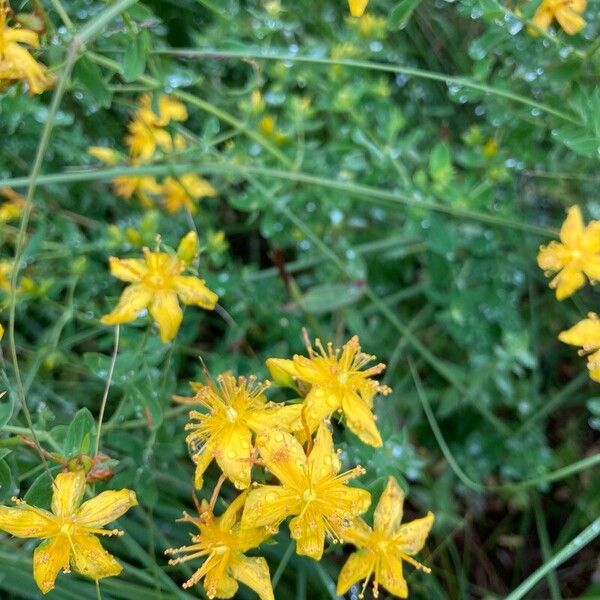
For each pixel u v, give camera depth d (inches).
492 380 9.1
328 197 8.7
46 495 5.7
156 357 6.7
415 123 10.1
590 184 8.7
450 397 8.7
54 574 5.4
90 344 9.8
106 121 9.3
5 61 5.9
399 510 5.8
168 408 7.5
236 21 8.6
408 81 10.0
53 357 8.2
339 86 8.5
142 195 8.6
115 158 8.1
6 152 8.4
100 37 6.9
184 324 8.9
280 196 8.6
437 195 8.1
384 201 8.7
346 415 5.6
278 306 8.9
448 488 9.0
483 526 9.6
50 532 5.4
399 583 5.8
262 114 8.9
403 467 6.6
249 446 5.5
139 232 8.3
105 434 7.2
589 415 9.6
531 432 8.8
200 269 8.4
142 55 6.4
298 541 5.4
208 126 7.8
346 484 5.8
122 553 8.1
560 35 6.9
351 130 8.7
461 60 9.5
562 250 6.4
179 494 8.3
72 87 6.8
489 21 7.0
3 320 8.6
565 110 7.2
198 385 6.2
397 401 9.1
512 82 8.0
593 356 6.2
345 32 9.6
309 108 8.7
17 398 6.6
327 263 9.1
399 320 9.7
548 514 9.6
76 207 9.6
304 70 8.7
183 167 7.7
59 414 8.5
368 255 9.9
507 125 8.1
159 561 8.2
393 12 6.4
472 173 9.0
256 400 5.7
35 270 8.3
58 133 8.5
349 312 9.1
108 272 8.8
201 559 8.1
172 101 8.5
